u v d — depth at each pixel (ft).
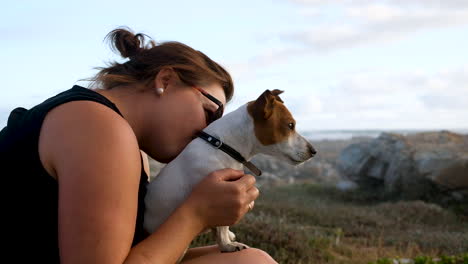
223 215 5.22
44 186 4.74
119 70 6.32
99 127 4.66
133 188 4.74
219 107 6.56
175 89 6.17
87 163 4.48
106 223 4.38
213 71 6.69
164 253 4.82
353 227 32.12
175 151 6.31
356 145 55.06
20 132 4.83
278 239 20.63
